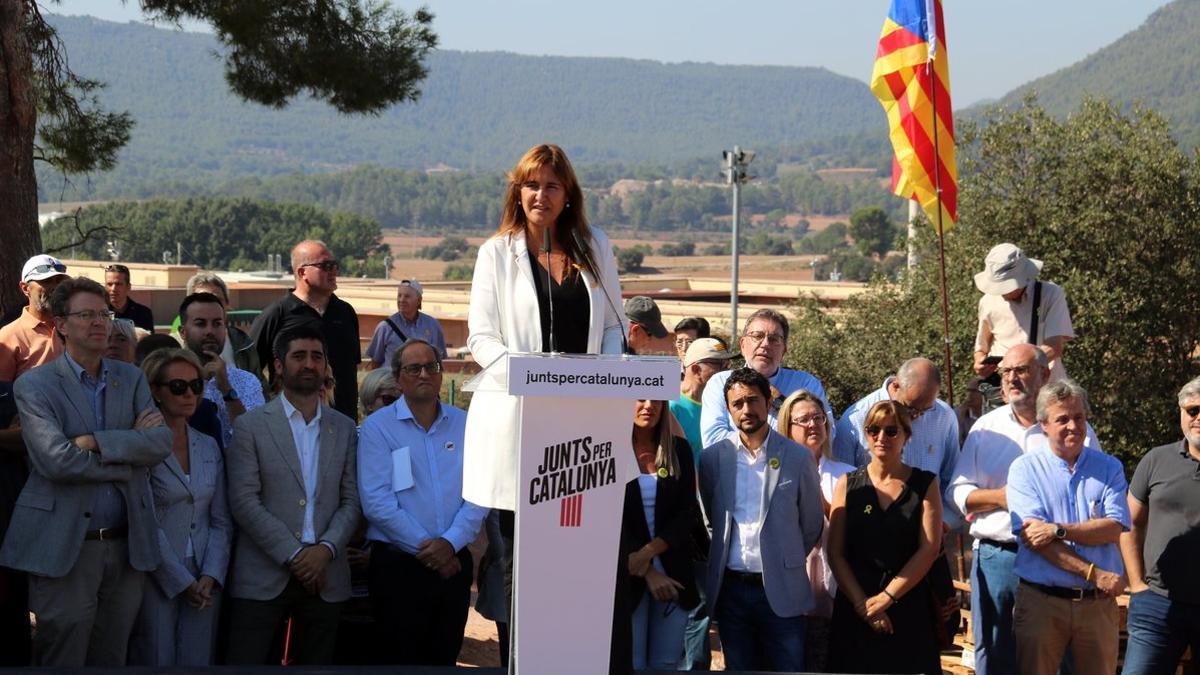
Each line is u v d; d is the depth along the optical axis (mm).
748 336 7793
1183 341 17922
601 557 4242
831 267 155750
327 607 6410
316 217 155375
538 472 4168
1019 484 6953
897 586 6617
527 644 4211
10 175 10547
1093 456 6953
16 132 10586
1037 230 17688
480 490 4543
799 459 6863
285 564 6281
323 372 6551
